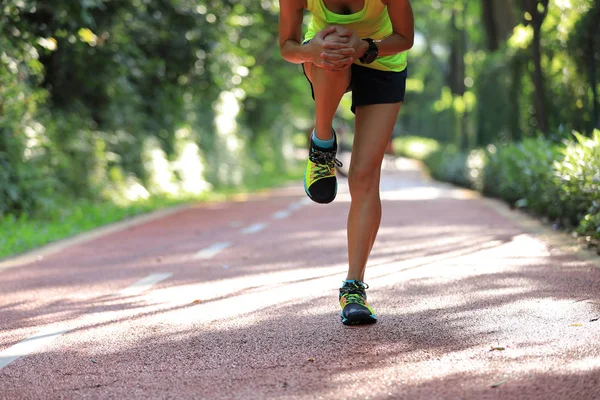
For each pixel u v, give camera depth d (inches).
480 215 1259.2
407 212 1386.6
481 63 1825.8
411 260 767.1
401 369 388.8
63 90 1763.0
